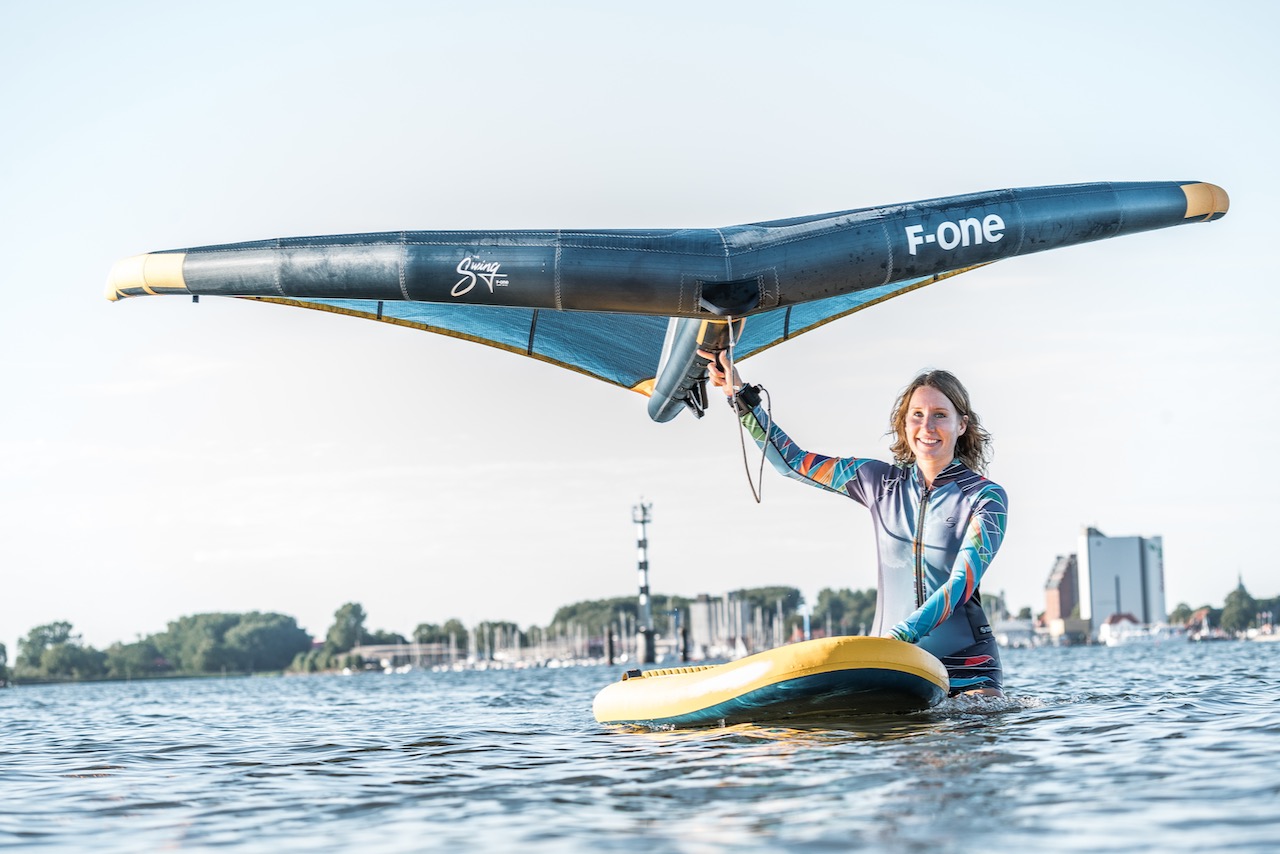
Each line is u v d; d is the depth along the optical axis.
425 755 6.19
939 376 7.04
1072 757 4.68
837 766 4.62
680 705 6.61
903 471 7.16
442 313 8.02
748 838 3.38
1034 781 4.12
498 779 4.93
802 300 6.86
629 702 7.12
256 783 5.25
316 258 6.82
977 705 6.74
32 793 5.22
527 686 23.97
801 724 6.14
